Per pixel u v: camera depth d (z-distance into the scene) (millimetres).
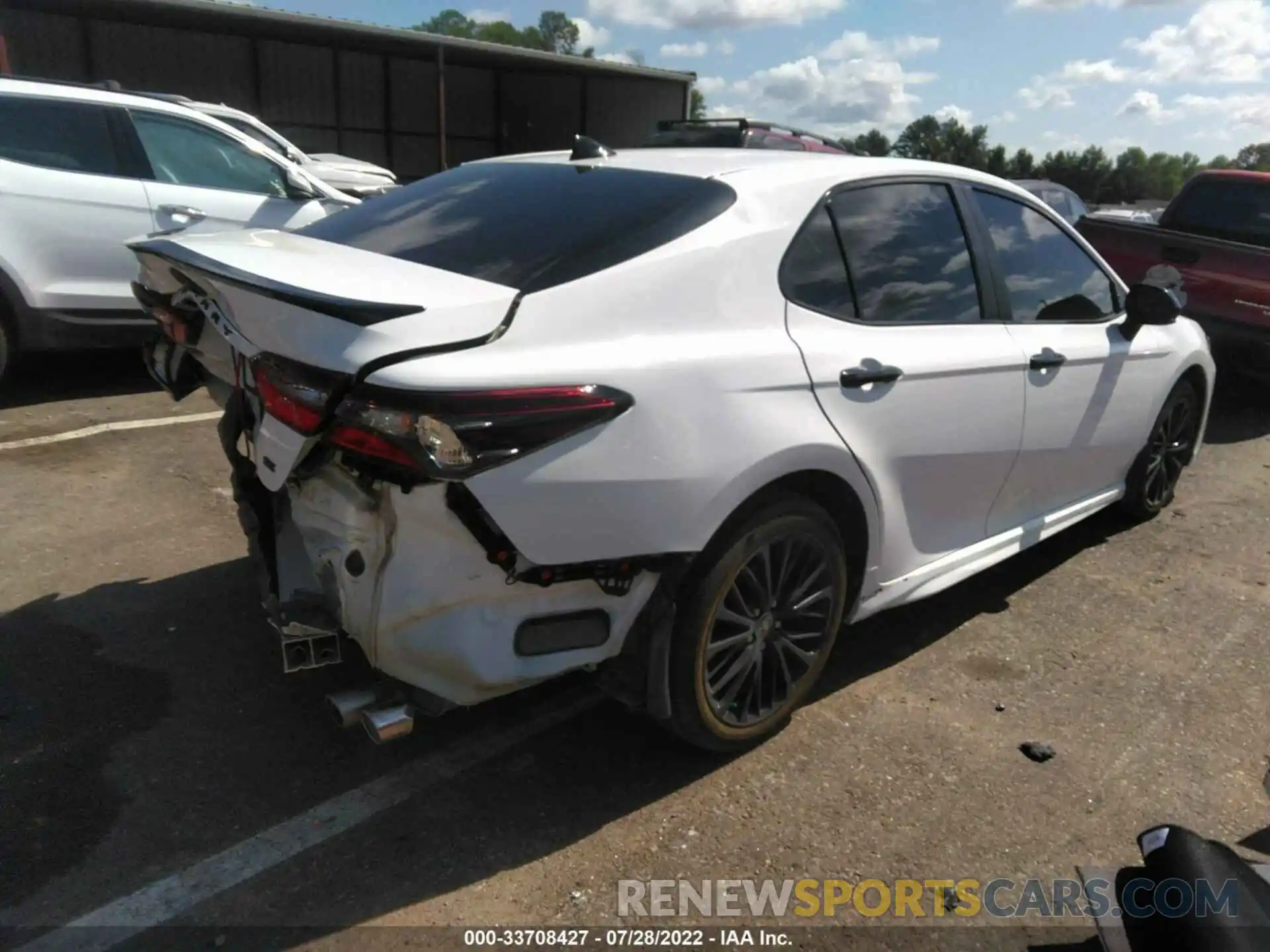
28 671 3246
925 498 3297
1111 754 3059
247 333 2469
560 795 2770
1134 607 4105
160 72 19734
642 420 2387
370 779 2807
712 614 2678
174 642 3467
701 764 2926
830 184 3090
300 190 7039
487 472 2176
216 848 2516
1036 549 4711
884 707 3281
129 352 7637
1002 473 3623
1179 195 8547
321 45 21641
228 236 3000
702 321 2627
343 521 2377
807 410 2762
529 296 2396
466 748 2963
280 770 2828
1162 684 3496
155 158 6438
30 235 5934
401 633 2340
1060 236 4059
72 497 4684
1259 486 5867
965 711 3271
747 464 2566
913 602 3734
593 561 2389
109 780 2746
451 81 24562
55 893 2344
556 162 3354
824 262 2988
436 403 2131
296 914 2316
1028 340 3637
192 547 4215
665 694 2691
